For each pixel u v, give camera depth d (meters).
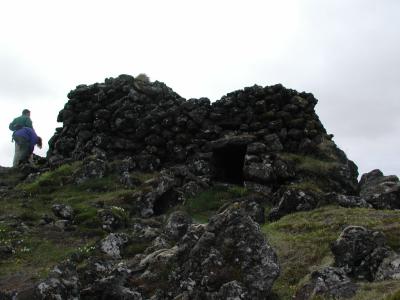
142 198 27.94
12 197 28.41
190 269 16.62
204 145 34.41
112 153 35.19
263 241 16.61
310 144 33.56
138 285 17.11
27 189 29.86
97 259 18.53
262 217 26.30
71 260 19.59
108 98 37.88
